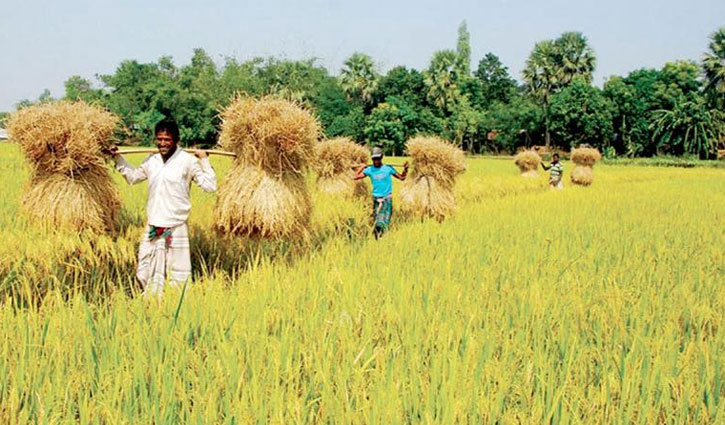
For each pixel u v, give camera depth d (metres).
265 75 72.75
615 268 6.29
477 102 81.50
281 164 6.43
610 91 68.31
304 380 3.35
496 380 3.40
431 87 76.56
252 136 6.27
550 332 4.15
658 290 5.52
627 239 8.28
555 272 6.05
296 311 4.37
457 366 3.44
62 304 4.22
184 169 5.62
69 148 5.61
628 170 38.34
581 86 66.69
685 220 11.00
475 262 6.41
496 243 7.68
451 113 77.69
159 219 5.56
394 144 64.88
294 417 2.88
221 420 3.01
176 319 4.00
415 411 2.99
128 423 2.86
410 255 6.76
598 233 9.01
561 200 15.09
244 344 3.77
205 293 4.76
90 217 5.83
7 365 3.27
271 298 4.71
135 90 75.94
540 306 4.68
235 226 6.30
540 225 9.74
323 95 73.12
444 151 10.56
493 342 3.91
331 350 3.63
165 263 5.59
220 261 6.88
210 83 70.62
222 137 6.46
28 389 3.07
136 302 4.43
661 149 67.25
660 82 67.12
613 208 13.02
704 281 5.88
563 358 3.82
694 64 68.00
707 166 55.22
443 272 5.95
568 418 2.96
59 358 3.29
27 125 5.68
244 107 6.45
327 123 70.81
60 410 2.97
